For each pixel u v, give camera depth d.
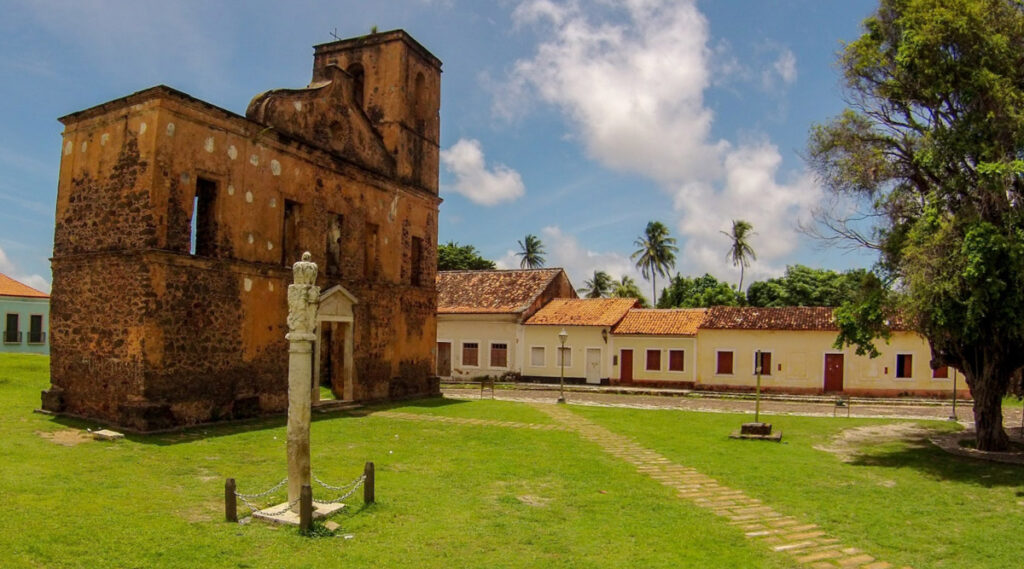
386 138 25.34
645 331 36.88
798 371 33.97
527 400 28.48
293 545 8.10
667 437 18.23
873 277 16.66
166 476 11.33
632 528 9.50
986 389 16.89
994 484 13.12
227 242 17.66
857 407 28.59
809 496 11.91
